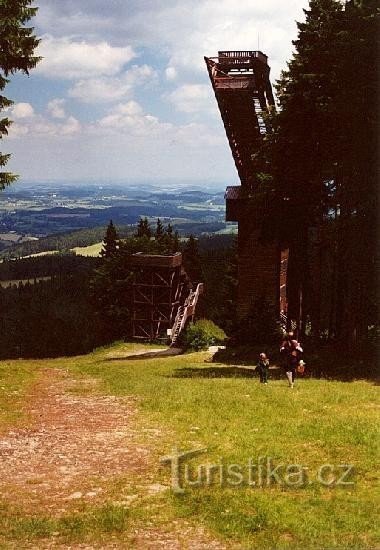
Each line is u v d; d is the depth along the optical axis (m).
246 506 10.46
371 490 11.02
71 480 12.11
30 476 12.38
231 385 22.02
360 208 25.88
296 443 13.88
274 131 30.20
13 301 114.94
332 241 27.27
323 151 27.64
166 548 9.00
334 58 27.23
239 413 16.95
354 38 24.59
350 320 27.91
